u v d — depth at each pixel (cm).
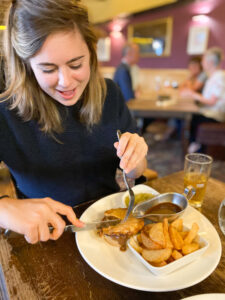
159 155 329
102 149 94
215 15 405
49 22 53
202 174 80
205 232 63
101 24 602
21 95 76
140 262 55
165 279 49
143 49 531
